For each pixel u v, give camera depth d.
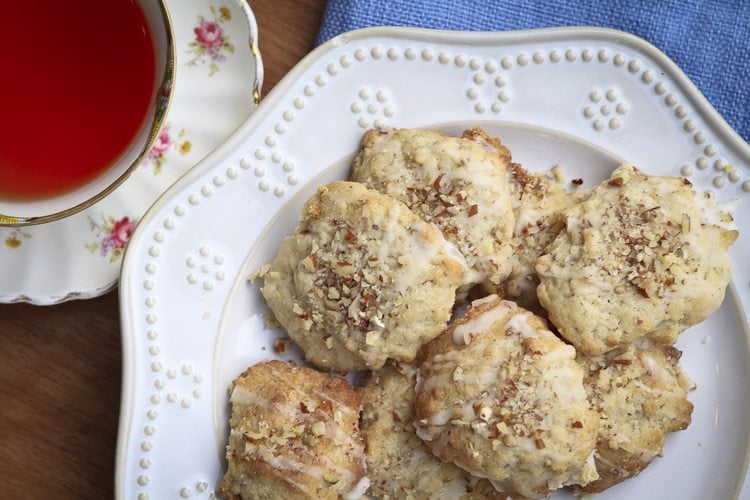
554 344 0.34
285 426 0.35
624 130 0.37
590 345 0.35
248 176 0.36
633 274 0.35
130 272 0.35
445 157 0.35
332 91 0.36
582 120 0.36
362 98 0.36
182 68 0.37
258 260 0.37
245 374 0.36
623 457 0.35
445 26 0.37
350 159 0.36
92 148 0.35
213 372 0.36
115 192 0.37
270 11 0.38
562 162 0.37
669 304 0.35
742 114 0.38
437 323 0.35
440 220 0.35
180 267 0.36
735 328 0.37
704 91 0.38
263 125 0.36
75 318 0.38
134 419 0.36
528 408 0.34
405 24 0.37
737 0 0.38
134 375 0.35
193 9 0.36
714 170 0.36
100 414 0.38
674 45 0.38
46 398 0.38
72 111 0.35
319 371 0.37
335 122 0.36
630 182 0.36
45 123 0.35
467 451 0.34
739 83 0.38
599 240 0.35
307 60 0.35
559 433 0.34
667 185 0.36
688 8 0.38
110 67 0.35
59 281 0.37
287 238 0.36
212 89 0.37
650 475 0.37
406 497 0.36
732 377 0.37
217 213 0.36
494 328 0.35
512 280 0.36
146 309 0.36
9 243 0.37
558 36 0.36
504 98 0.36
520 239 0.36
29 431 0.38
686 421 0.36
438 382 0.35
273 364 0.36
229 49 0.37
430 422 0.35
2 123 0.35
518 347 0.34
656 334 0.36
